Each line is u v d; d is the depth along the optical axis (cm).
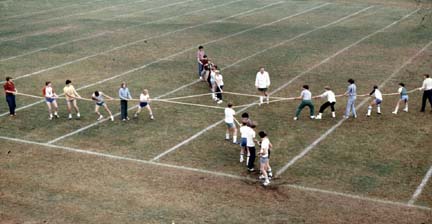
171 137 2119
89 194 1645
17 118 2358
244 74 2994
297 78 2908
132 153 1962
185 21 4622
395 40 3809
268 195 1633
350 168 1809
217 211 1537
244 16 4834
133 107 2492
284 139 2078
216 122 2288
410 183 1694
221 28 4306
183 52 3525
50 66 3203
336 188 1667
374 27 4288
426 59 3266
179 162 1880
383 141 2047
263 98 2569
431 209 1527
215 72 2539
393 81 2828
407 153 1931
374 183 1697
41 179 1753
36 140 2100
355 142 2039
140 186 1697
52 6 5562
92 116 2380
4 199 1616
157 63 3256
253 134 1783
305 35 4016
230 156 1934
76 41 3875
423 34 3991
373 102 2323
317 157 1905
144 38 3956
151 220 1488
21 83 2862
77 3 5772
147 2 5788
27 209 1555
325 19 4669
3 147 2031
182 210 1544
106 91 2714
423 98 2355
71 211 1541
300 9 5222
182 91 2711
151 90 2727
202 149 1997
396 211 1521
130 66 3195
